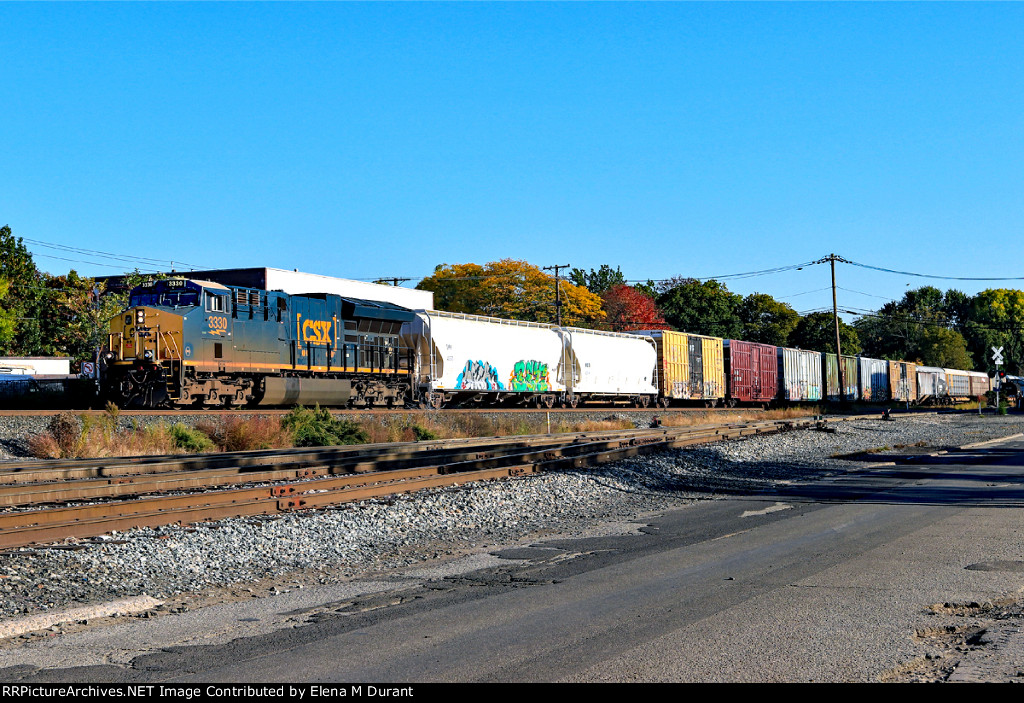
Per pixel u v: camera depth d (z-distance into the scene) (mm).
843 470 22453
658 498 17594
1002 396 73375
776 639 6902
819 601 8156
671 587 8953
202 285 27641
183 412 25906
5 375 41031
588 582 9383
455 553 11875
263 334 29688
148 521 12641
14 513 12180
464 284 78312
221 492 14727
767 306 107500
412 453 23359
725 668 6191
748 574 9500
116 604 8891
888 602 8094
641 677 6039
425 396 36188
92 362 28234
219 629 7910
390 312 35062
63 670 6668
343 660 6676
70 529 11750
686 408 50219
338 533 12766
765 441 30656
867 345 130000
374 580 10094
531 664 6418
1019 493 16656
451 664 6480
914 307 147250
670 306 97250
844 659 6367
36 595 9203
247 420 26047
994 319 140000
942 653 6543
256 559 11219
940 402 85688
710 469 22922
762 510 15055
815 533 12281
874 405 74438
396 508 14594
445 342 36500
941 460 25047
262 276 53656
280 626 7941
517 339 40188
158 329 27250
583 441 29453
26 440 22703
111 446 22422
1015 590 8547
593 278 106562
